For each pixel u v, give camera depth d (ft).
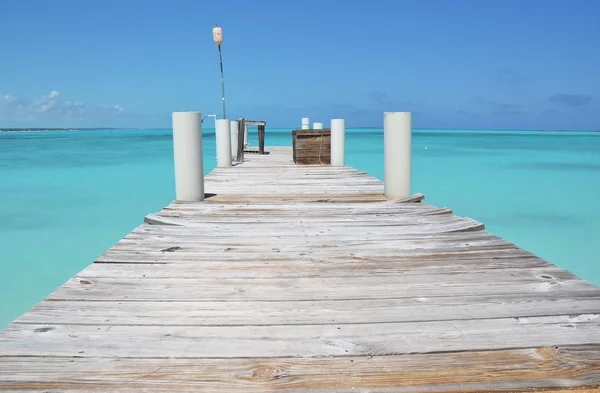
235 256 8.09
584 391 4.04
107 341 4.92
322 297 6.20
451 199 27.43
